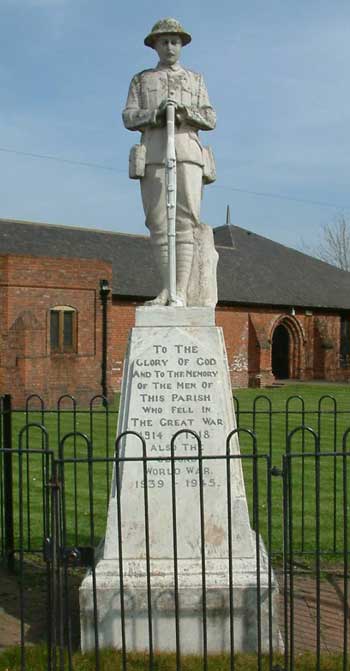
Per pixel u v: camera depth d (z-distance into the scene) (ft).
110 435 46.75
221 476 16.28
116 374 95.81
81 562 13.65
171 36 17.85
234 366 111.04
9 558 21.71
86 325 79.51
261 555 16.61
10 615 18.15
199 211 18.16
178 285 18.16
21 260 72.79
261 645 15.01
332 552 21.29
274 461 37.60
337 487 31.83
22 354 71.92
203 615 13.75
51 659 13.92
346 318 131.85
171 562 15.88
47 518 15.35
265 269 125.90
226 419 16.57
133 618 15.31
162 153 17.56
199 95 18.31
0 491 23.90
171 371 16.57
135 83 18.21
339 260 220.23
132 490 16.24
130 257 105.19
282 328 124.98
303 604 18.57
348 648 15.79
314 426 53.31
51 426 51.98
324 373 124.47
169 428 16.44
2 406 22.47
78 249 98.43
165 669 14.35
